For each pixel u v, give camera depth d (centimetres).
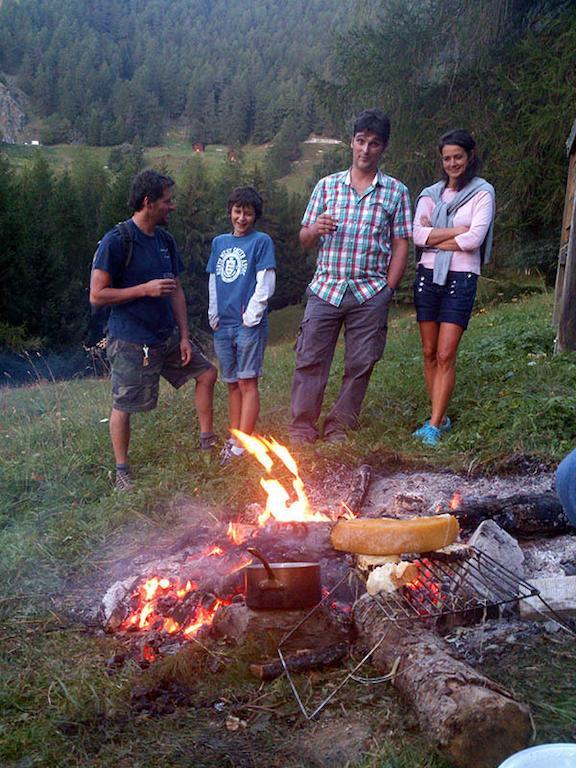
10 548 443
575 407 566
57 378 3319
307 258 7000
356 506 459
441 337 578
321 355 598
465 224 572
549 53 1928
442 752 236
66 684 297
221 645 314
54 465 593
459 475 510
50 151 19425
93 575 416
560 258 923
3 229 3347
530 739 234
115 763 250
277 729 265
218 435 635
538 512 404
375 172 591
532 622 324
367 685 280
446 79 2181
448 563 338
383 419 626
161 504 500
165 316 552
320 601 314
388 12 2322
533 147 1906
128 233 536
